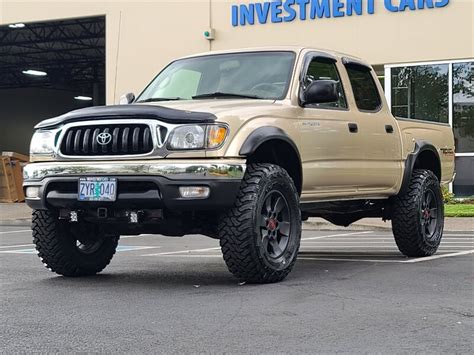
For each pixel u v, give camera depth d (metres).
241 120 6.35
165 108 6.35
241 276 6.45
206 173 6.05
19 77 42.81
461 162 17.98
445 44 17.97
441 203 9.16
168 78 8.05
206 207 6.09
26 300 5.98
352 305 5.63
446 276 7.11
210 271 7.82
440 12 17.98
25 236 13.89
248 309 5.48
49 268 7.28
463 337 4.66
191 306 5.63
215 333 4.78
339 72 7.90
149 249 10.65
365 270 7.60
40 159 6.73
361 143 7.80
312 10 19.11
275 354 4.29
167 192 6.09
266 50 7.72
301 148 6.91
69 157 6.52
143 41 21.08
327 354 4.29
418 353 4.30
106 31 21.50
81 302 5.87
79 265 7.30
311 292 6.18
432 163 9.41
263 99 7.05
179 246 11.18
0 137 44.25
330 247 10.87
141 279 7.19
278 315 5.28
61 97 46.44
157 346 4.47
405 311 5.41
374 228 14.81
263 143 6.45
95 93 43.22
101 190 6.28
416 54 18.25
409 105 18.41
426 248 8.84
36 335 4.78
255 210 6.27
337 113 7.55
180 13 20.62
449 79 18.03
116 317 5.28
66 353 4.35
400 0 18.30
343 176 7.54
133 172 6.18
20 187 24.73
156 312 5.43
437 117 18.17
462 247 10.38
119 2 21.36
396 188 8.48
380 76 19.00
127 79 21.27
